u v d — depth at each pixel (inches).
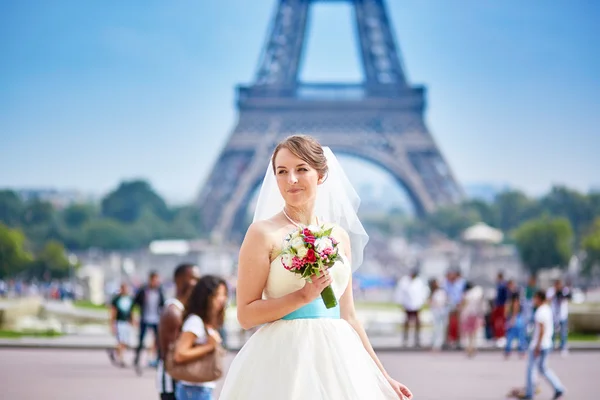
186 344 450.3
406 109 5949.8
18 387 979.9
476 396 958.4
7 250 6018.7
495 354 1493.6
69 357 1352.1
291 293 275.4
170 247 5753.0
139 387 999.0
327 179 327.9
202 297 456.4
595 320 1852.9
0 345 1493.6
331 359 277.1
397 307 3213.6
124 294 1246.3
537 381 1103.0
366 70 6127.0
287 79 5984.3
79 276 4330.7
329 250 274.7
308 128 5905.5
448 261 5969.5
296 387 272.5
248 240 284.4
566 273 6378.0
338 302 290.4
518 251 6427.2
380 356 1440.7
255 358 280.2
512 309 1428.4
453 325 1562.5
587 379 1127.0
